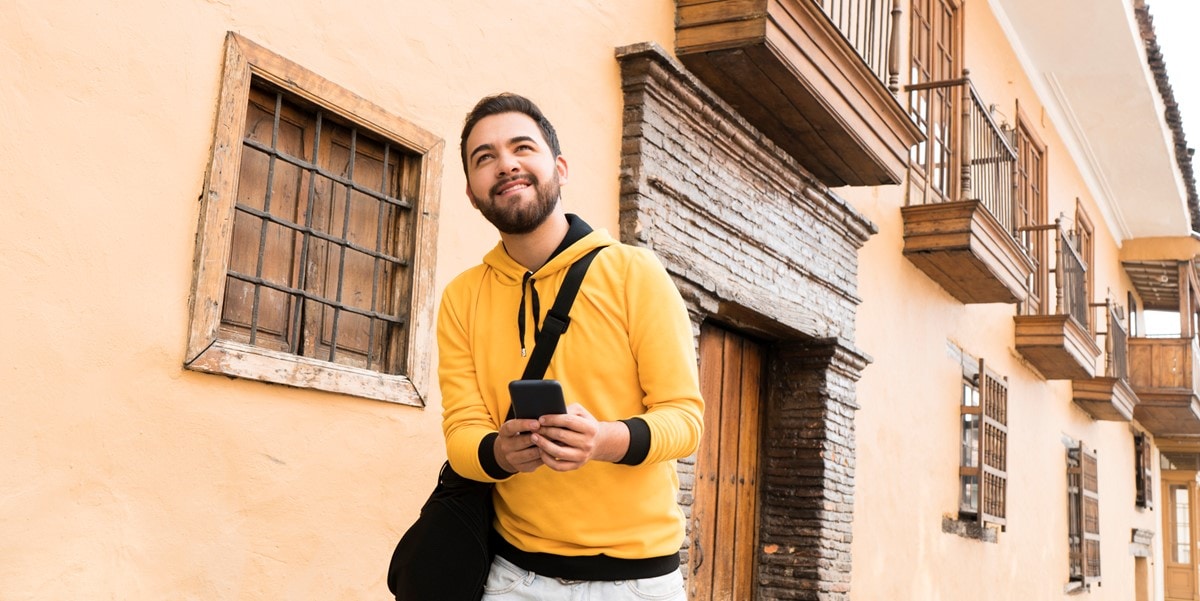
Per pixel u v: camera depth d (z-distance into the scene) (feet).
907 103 24.11
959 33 28.60
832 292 19.38
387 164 10.73
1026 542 33.73
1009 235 25.25
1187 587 77.41
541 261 7.06
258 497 9.00
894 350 22.97
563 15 13.07
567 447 5.88
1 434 7.23
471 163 6.95
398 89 10.62
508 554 6.85
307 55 9.65
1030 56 36.76
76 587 7.63
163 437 8.26
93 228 7.82
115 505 7.91
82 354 7.72
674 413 6.44
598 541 6.59
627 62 14.03
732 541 17.90
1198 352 57.41
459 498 6.94
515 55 12.25
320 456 9.59
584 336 6.72
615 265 6.88
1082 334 34.83
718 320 17.19
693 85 14.49
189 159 8.55
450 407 7.09
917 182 24.75
